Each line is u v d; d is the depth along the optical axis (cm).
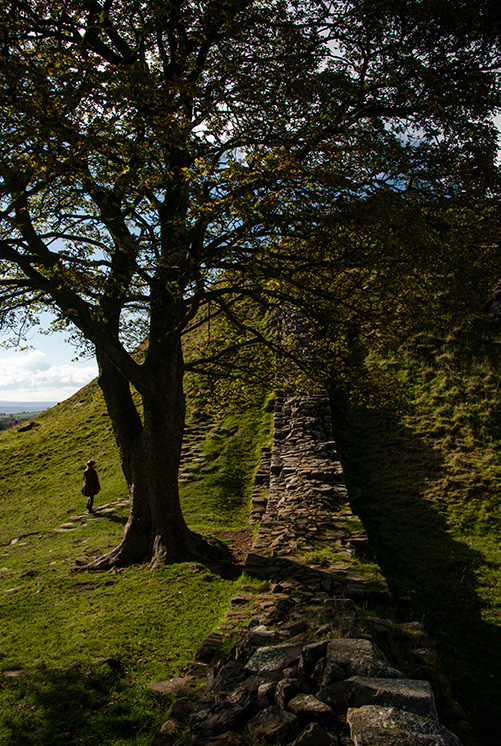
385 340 1217
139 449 1224
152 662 675
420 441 2033
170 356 1181
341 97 977
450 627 1028
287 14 1037
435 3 926
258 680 449
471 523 1510
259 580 938
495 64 1011
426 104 1001
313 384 1420
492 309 2570
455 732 429
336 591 850
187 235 978
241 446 2358
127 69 810
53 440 3077
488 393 2175
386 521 1575
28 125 779
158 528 1188
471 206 998
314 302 1214
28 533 1714
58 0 913
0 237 1208
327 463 1747
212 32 991
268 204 798
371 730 322
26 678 623
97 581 1069
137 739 488
